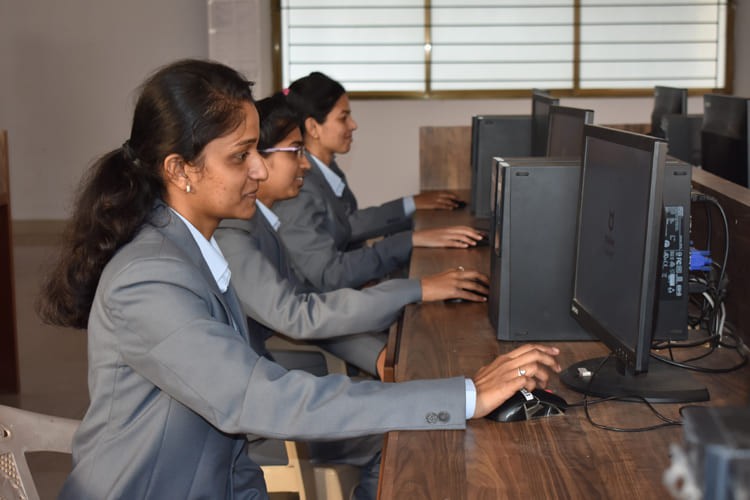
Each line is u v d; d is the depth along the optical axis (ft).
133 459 4.49
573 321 6.48
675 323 5.70
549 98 10.36
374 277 9.42
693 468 2.04
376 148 22.62
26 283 18.44
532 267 6.45
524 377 4.85
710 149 9.59
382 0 22.22
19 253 21.09
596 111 22.47
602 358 5.86
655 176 4.56
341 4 22.22
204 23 22.31
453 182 14.05
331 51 22.39
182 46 22.41
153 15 22.34
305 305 6.81
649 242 4.62
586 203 5.82
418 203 12.62
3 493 4.83
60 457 10.34
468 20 22.27
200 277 4.55
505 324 6.50
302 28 22.30
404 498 3.97
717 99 9.34
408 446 4.51
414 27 22.31
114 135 22.81
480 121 11.92
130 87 22.58
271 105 7.55
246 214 4.82
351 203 12.40
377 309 6.93
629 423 4.84
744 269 6.16
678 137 12.00
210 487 4.66
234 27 21.03
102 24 22.41
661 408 5.05
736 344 6.11
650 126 14.94
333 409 4.48
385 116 22.50
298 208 9.19
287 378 4.49
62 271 4.66
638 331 4.73
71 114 22.76
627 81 22.40
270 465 6.85
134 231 4.62
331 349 8.18
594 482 4.12
